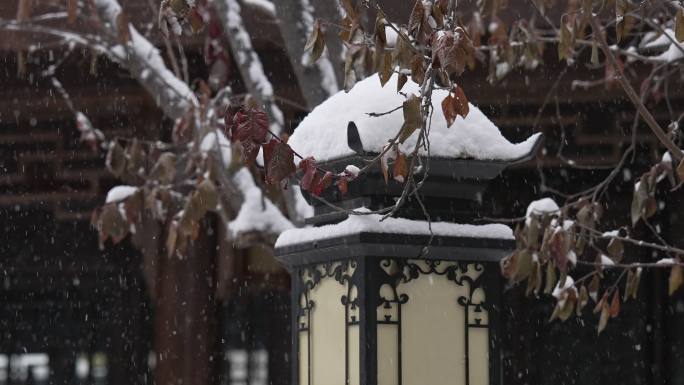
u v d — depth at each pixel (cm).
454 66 720
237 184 1566
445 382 675
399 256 671
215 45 1700
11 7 2097
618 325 3008
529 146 700
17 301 3531
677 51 1424
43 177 3178
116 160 1549
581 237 1216
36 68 2728
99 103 2806
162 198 1522
